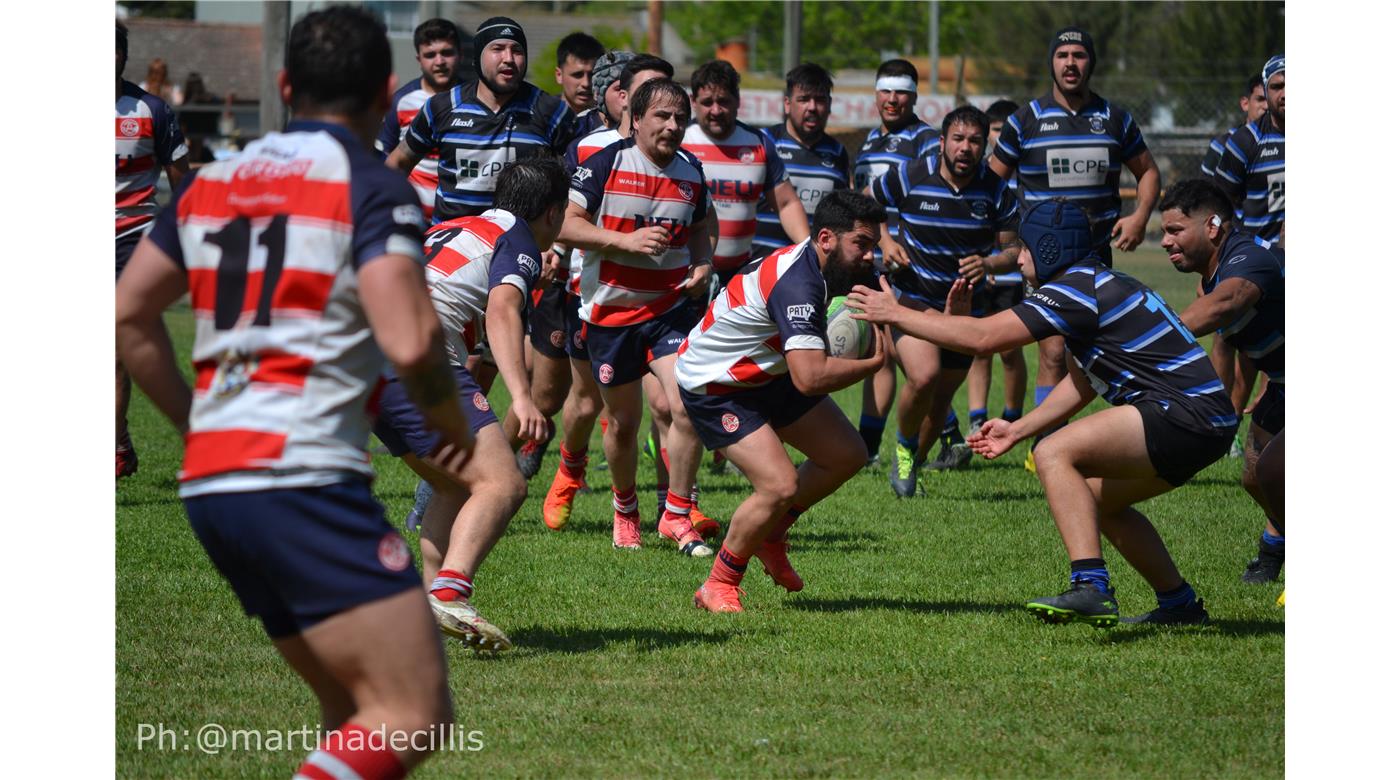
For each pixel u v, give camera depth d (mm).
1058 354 34719
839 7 167000
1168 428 18844
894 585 23312
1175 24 123875
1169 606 20641
